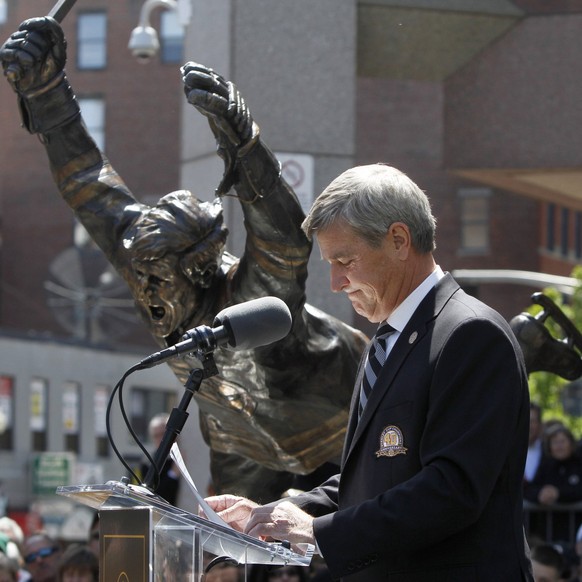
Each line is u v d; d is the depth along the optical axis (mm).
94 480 43906
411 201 4875
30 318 62656
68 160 6922
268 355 6688
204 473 10734
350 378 7020
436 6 11930
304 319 6754
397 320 4945
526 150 12781
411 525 4516
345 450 5109
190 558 4520
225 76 10219
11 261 62969
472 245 51375
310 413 7031
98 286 50750
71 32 61750
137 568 4520
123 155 61188
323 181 10312
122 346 50156
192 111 10539
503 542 4668
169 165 60875
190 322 6648
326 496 5359
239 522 5379
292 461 7207
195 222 6469
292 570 10805
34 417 43562
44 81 6820
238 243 9945
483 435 4566
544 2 12570
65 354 44500
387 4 11641
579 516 12492
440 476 4531
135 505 4566
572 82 12562
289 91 10273
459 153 13039
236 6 10180
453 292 4891
